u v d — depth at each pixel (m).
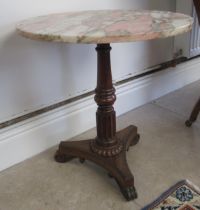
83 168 1.32
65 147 1.33
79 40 0.81
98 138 1.26
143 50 1.76
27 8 1.24
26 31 0.91
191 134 1.54
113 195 1.15
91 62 1.53
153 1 1.68
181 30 0.87
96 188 1.20
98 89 1.18
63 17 1.13
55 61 1.40
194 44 1.91
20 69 1.30
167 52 1.89
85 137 1.55
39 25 0.98
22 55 1.28
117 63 1.66
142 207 1.08
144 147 1.44
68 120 1.51
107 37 0.80
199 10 1.29
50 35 0.84
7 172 1.32
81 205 1.11
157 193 1.14
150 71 1.85
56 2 1.31
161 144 1.46
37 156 1.42
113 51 1.61
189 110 1.78
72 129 1.55
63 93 1.48
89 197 1.15
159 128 1.60
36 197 1.16
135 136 1.44
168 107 1.83
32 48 1.30
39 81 1.37
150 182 1.21
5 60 1.24
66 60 1.43
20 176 1.29
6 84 1.27
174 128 1.60
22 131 1.35
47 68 1.38
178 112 1.76
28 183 1.24
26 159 1.40
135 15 1.09
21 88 1.32
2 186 1.23
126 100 1.77
